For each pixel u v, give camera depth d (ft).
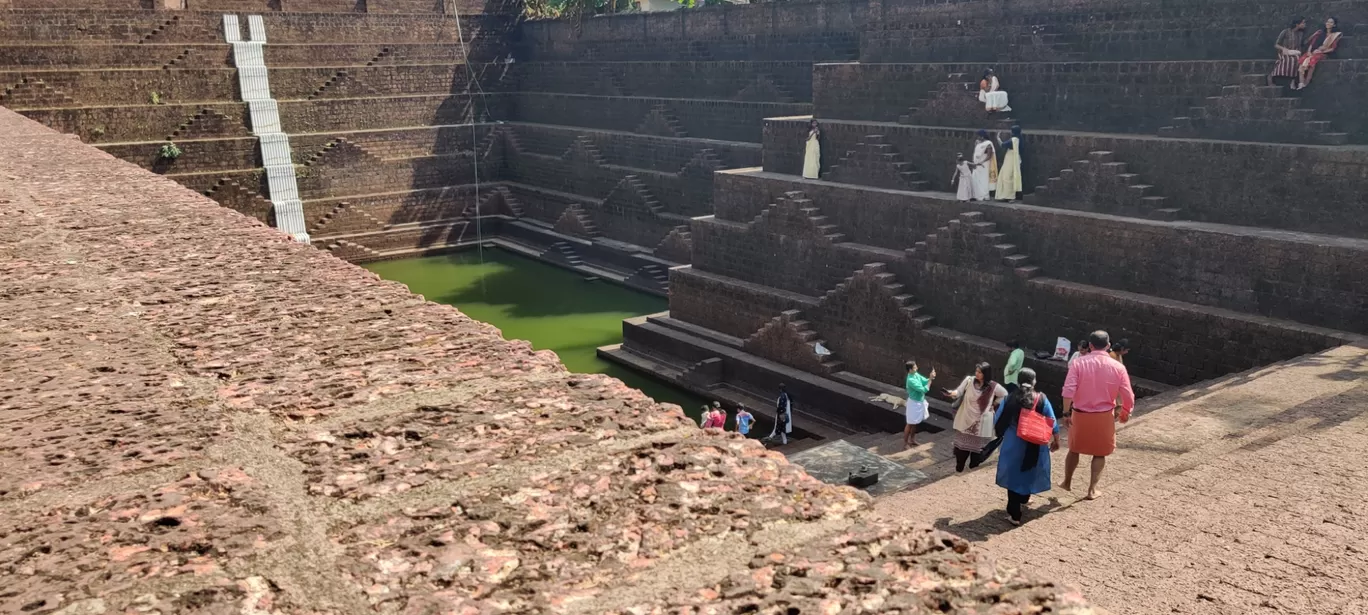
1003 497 36.70
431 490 9.66
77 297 18.47
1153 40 77.92
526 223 166.30
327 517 9.05
